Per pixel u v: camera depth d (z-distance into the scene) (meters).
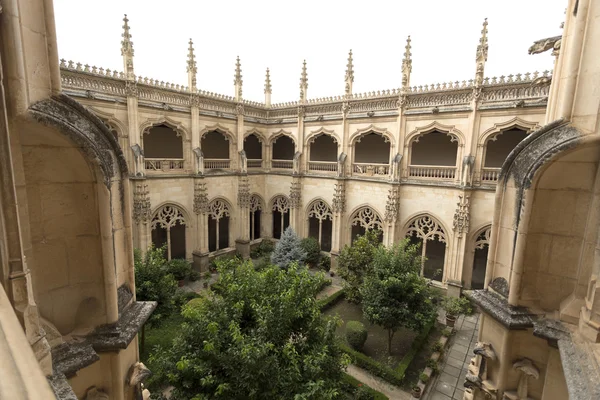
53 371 4.62
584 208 5.92
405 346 17.72
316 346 8.66
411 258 16.97
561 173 6.00
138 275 15.07
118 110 22.00
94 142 5.35
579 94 5.58
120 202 6.29
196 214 27.36
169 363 8.34
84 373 5.73
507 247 6.97
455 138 22.92
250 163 33.38
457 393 14.38
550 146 5.88
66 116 5.00
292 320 9.03
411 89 24.08
